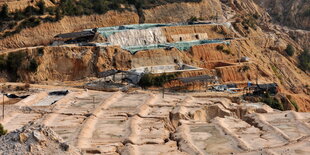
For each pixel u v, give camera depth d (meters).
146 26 150.62
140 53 124.62
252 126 70.56
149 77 109.25
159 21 167.00
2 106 80.81
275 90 114.62
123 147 59.56
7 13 125.12
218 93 105.31
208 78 113.94
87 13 145.88
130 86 107.19
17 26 123.75
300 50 188.00
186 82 109.44
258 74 131.88
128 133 65.06
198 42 144.75
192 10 179.25
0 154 43.03
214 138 63.75
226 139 63.22
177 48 132.62
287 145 60.81
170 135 66.75
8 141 44.56
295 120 72.38
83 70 116.31
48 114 75.25
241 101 96.69
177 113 74.94
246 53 147.88
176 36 146.00
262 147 60.09
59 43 126.38
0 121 72.06
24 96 91.88
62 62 115.56
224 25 163.25
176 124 74.00
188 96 89.00
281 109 103.00
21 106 80.56
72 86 105.88
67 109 78.44
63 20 135.50
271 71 147.38
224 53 140.50
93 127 68.31
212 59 137.50
